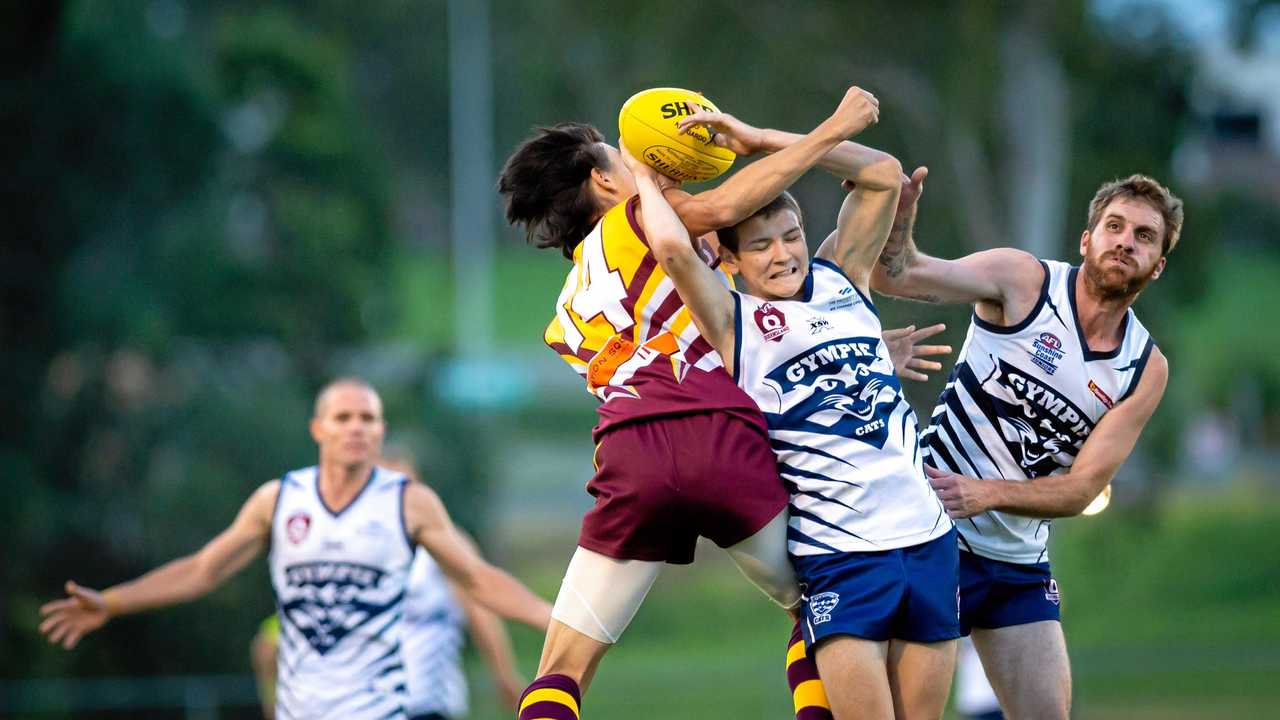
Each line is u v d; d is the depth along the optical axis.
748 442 17.98
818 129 17.66
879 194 18.25
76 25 88.88
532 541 111.69
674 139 18.03
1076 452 20.91
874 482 17.88
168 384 85.75
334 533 26.25
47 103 88.00
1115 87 94.25
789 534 18.25
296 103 102.12
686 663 86.94
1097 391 20.33
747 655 89.94
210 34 104.19
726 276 18.86
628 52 98.62
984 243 93.31
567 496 127.00
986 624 21.52
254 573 74.31
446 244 181.75
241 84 101.56
